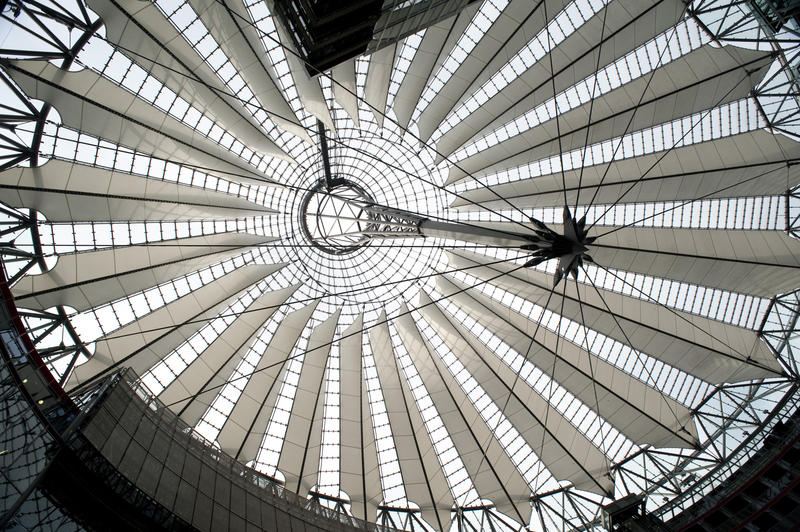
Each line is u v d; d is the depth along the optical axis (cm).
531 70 1906
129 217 1777
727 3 1708
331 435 2219
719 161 1916
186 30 1598
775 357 1989
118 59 1549
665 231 2053
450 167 2298
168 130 1744
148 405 1545
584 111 1956
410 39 1830
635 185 2022
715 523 1845
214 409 2027
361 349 2295
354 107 1856
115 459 1236
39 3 1357
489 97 2038
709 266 1998
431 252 2641
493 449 2198
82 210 1650
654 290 2130
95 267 1712
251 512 1589
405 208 2614
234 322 2158
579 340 2227
